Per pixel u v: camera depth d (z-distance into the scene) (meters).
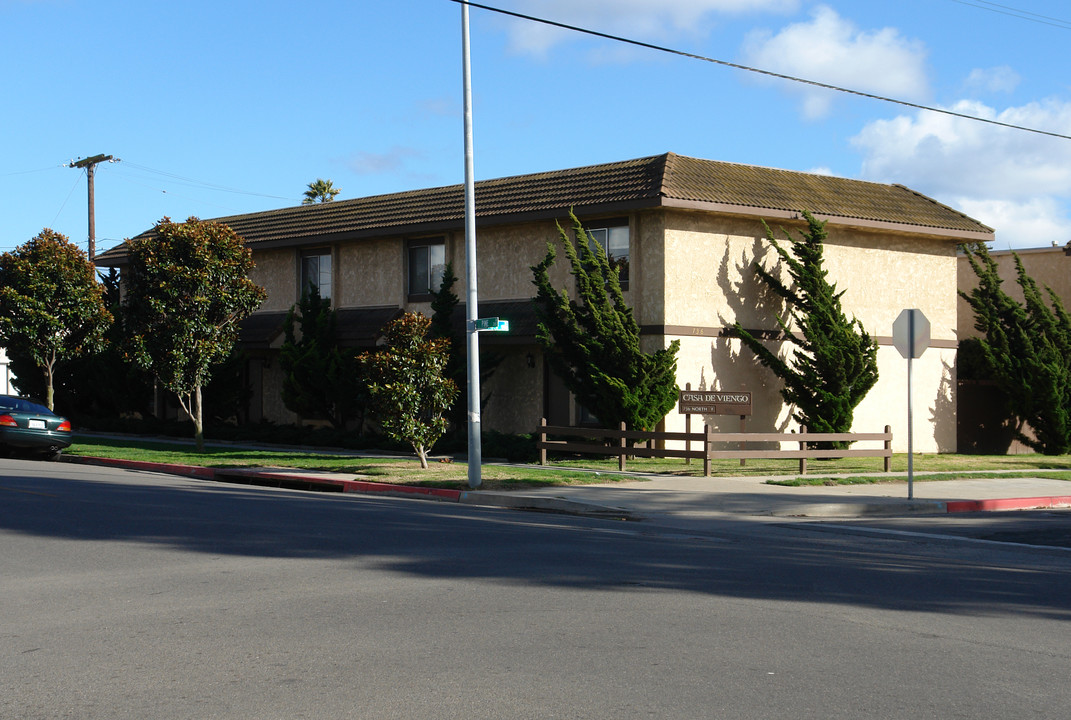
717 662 6.49
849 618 7.88
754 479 18.84
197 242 23.22
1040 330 27.80
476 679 6.04
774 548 11.82
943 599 8.76
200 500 15.05
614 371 22.38
